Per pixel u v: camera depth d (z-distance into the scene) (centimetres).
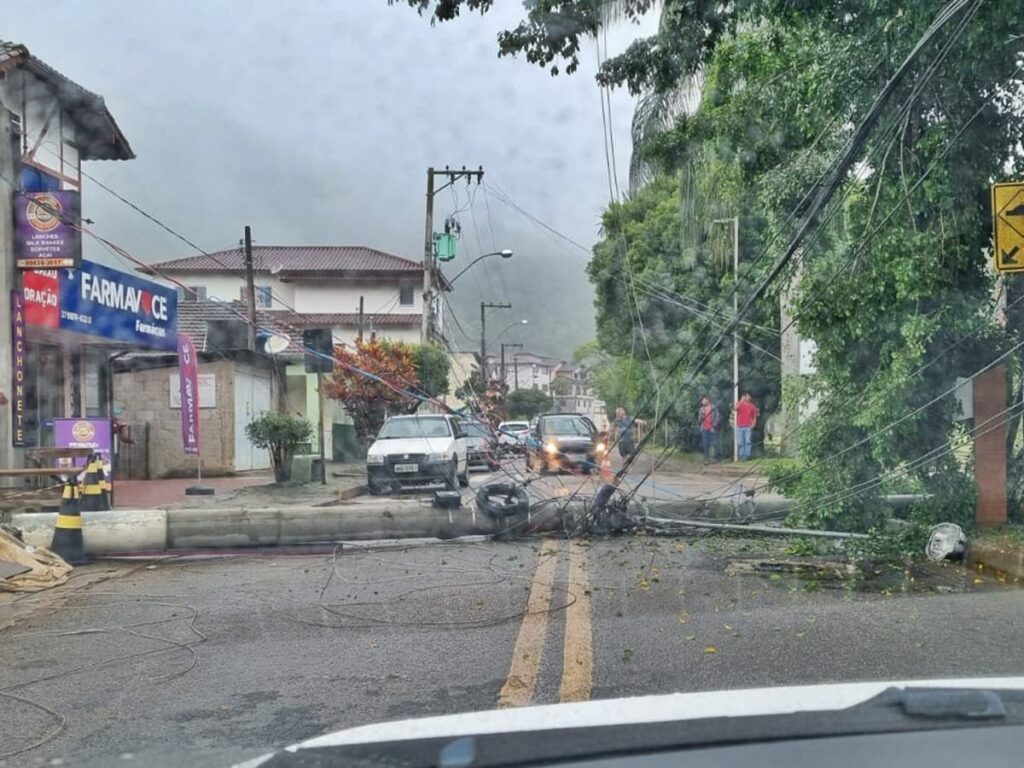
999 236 807
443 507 1062
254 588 838
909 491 988
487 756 180
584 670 565
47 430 1606
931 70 817
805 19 944
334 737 211
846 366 970
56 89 1540
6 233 1292
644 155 1409
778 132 1098
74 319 1456
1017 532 930
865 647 603
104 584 870
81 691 544
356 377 2502
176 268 4172
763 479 1524
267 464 2544
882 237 912
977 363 949
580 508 1090
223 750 415
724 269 2052
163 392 2217
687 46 922
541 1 837
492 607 746
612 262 2455
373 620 710
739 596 768
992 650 592
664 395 1745
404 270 4219
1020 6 785
